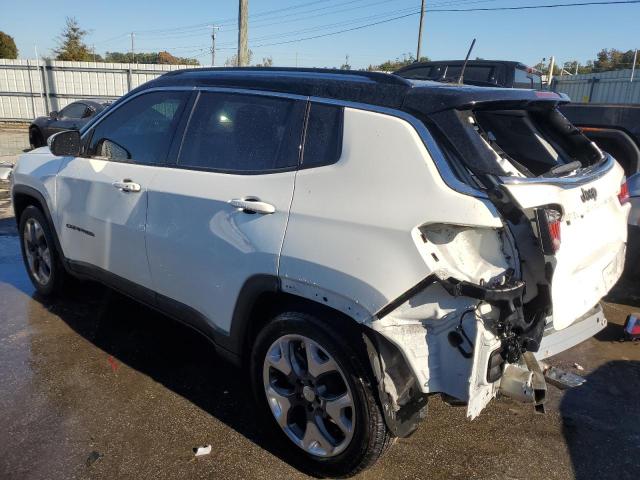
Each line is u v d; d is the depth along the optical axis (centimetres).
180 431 297
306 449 264
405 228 219
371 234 227
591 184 263
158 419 307
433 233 222
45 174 418
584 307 256
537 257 215
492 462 279
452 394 222
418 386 233
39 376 346
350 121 247
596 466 278
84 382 341
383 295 222
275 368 271
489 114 300
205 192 293
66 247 411
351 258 231
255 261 265
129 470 266
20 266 555
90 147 390
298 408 277
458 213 211
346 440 248
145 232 329
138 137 353
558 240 222
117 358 372
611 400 337
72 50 4450
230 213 279
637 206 463
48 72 2530
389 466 274
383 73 259
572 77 2455
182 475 264
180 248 307
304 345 256
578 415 321
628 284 514
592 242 263
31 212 446
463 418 315
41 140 1528
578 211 245
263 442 290
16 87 2547
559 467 276
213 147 304
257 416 313
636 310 467
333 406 248
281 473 268
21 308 448
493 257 219
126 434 293
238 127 295
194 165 310
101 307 454
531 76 991
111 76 2553
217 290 290
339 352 240
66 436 289
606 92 2214
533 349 227
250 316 280
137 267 344
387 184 229
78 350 381
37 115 2578
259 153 281
